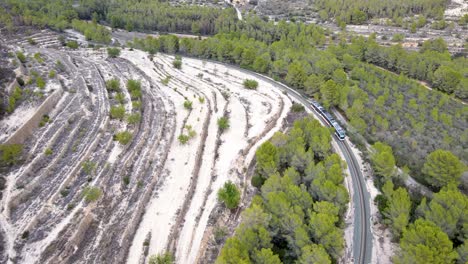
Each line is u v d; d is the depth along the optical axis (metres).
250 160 113.31
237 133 125.50
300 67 162.50
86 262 75.50
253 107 143.75
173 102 141.62
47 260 71.44
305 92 157.62
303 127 121.88
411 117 132.00
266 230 81.12
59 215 80.94
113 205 89.50
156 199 95.88
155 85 156.25
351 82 159.25
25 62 138.88
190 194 99.00
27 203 82.12
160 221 89.31
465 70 170.50
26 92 112.56
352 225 95.06
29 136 99.00
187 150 114.00
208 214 92.81
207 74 177.50
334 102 143.50
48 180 88.56
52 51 171.62
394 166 106.75
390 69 198.00
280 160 108.75
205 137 123.06
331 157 102.69
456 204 86.25
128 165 101.00
